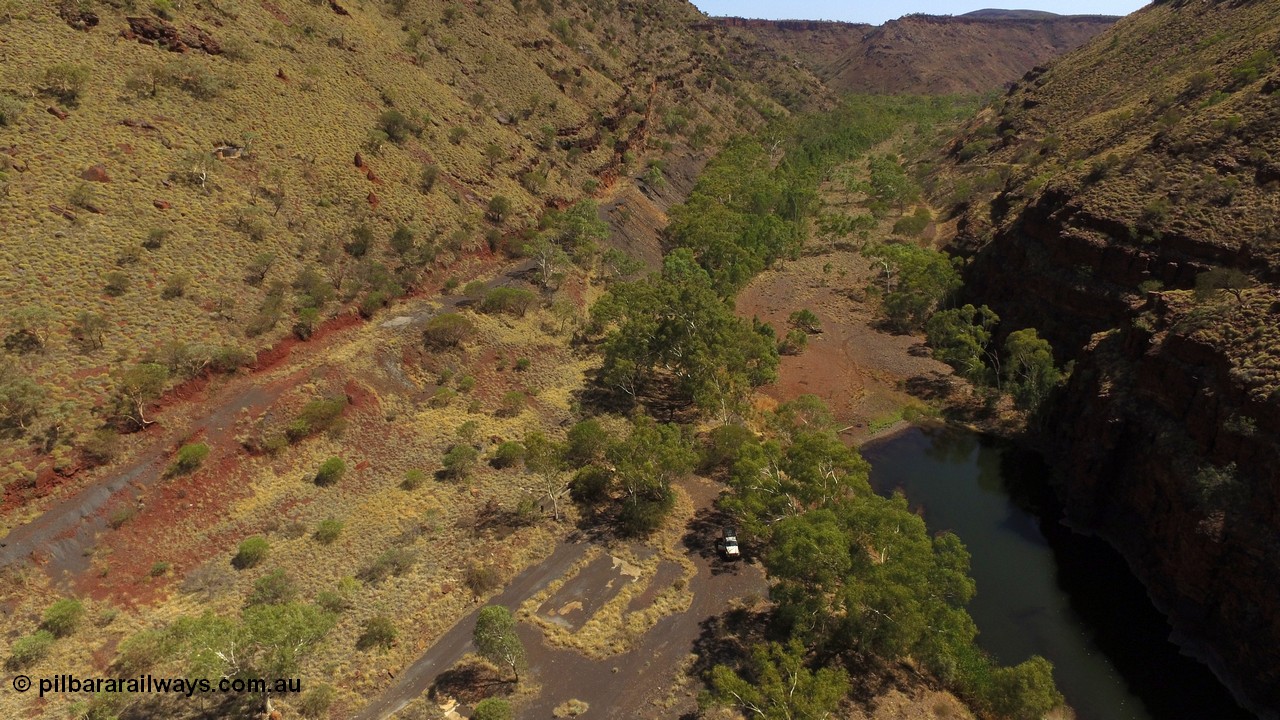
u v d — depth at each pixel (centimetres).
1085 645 4228
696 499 5300
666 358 6631
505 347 6788
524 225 9062
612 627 3984
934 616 3566
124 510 3922
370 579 4141
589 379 6812
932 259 9300
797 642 3438
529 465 5022
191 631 3188
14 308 4369
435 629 3897
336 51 9244
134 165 5856
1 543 3516
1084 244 6938
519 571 4412
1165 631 4322
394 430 5428
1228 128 6969
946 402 7250
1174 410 4753
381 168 7906
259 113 7294
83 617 3412
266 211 6444
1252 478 4019
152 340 4753
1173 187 6769
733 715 3397
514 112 11438
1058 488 5753
